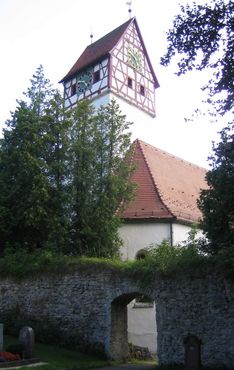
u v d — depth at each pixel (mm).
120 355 19500
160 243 23641
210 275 17344
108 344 19031
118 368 17188
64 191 23062
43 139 24062
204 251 17812
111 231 22906
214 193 16531
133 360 20234
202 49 12719
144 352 21484
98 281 19922
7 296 22188
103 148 24141
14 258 22828
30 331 16531
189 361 14805
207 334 17000
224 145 15391
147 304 22812
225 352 16516
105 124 24875
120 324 19859
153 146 31688
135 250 24000
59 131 24422
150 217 24156
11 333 20672
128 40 35469
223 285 17000
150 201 25172
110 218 23031
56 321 20453
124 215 24375
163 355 17781
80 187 23312
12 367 14891
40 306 21047
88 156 23750
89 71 34938
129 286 19062
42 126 24922
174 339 17641
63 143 24109
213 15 12305
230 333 16562
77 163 23703
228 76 12422
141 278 18766
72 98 36250
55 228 22344
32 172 23359
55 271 21062
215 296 17109
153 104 37062
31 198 22562
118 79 33844
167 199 25703
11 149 26047
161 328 18016
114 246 23141
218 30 12406
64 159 23953
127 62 35000
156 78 37781
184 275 17875
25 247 24688
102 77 33656
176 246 20328
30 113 26188
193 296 17578
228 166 15867
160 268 18344
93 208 23031
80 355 18750
